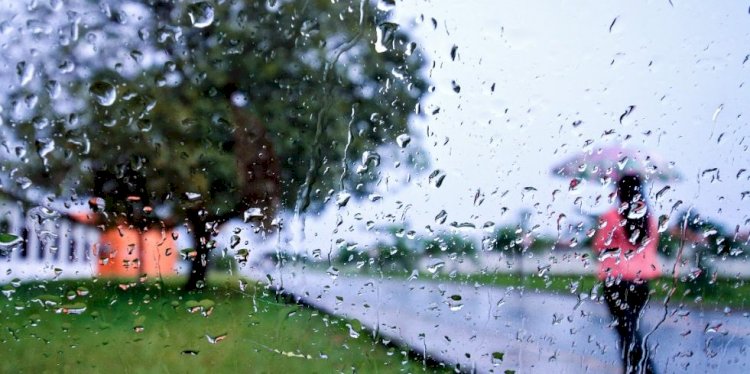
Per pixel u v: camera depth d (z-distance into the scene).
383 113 8.04
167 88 7.55
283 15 7.76
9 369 7.21
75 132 7.40
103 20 7.40
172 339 7.50
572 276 8.22
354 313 7.92
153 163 7.57
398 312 8.05
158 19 7.50
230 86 7.70
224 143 7.72
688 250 8.30
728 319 8.22
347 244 8.02
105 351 7.38
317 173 7.93
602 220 8.27
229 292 7.68
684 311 8.20
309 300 7.87
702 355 8.13
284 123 7.83
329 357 7.66
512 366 7.73
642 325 8.12
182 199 7.64
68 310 7.38
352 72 7.96
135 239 7.53
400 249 8.12
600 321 8.13
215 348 7.53
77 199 7.43
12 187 7.30
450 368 7.69
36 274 7.34
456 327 7.98
